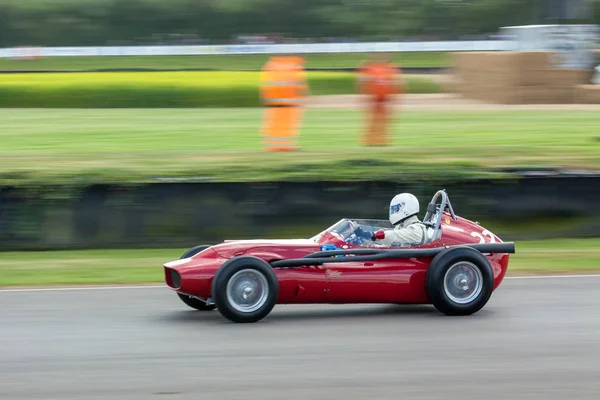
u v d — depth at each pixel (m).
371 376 9.04
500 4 93.56
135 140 29.97
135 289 14.23
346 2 95.12
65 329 11.24
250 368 9.33
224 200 18.72
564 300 13.12
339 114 38.94
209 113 40.53
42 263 16.91
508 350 10.10
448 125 33.66
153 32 94.00
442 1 94.38
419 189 19.41
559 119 35.38
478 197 19.56
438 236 12.50
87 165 21.48
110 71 60.66
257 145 28.48
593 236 19.94
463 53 48.34
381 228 12.75
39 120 37.22
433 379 8.95
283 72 24.69
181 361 9.61
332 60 72.69
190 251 12.62
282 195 18.92
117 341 10.55
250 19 94.50
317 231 19.06
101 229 18.39
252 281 11.45
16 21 93.25
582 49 43.56
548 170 20.36
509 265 16.67
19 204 18.12
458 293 11.93
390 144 26.75
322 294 11.82
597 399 8.36
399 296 12.05
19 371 9.25
